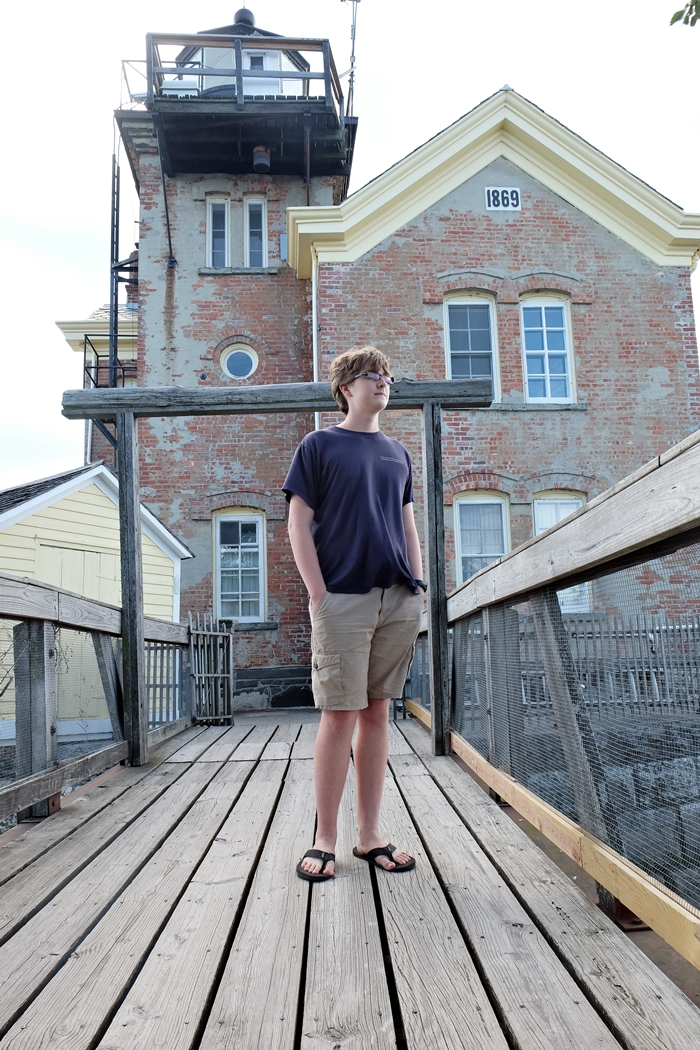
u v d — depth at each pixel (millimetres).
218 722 7699
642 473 1701
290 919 2053
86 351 14625
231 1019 1552
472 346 11508
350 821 3033
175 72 12688
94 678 4152
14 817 3984
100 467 10234
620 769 1996
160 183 13328
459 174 11680
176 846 2777
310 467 2441
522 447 11195
